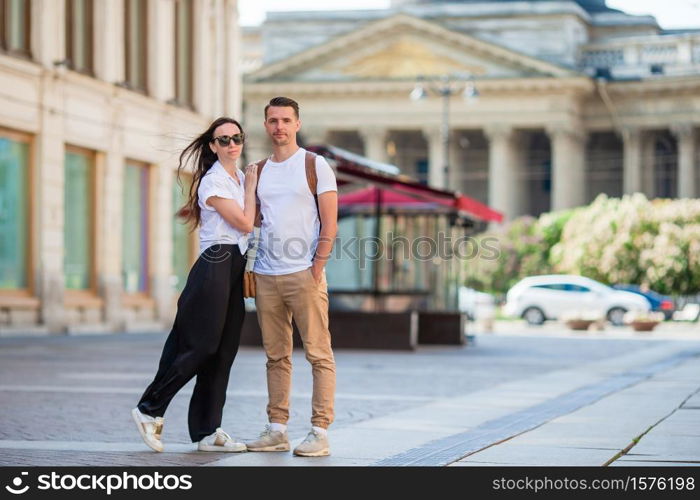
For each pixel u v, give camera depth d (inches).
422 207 1732.3
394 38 5196.9
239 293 515.5
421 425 633.0
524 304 3198.8
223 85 2518.5
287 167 508.4
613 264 3863.2
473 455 502.6
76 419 666.2
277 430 522.9
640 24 5669.3
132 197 2190.0
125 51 2172.7
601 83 5167.3
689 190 5162.4
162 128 2251.5
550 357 1428.4
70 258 1999.3
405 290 1770.4
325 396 509.0
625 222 3863.2
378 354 1430.9
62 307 1924.2
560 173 5132.9
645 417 660.1
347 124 5275.6
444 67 5177.2
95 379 965.8
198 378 522.3
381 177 1416.1
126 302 2133.4
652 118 5221.5
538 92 5132.9
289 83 5221.5
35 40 1866.4
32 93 1856.5
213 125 512.4
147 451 525.3
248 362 1216.8
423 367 1187.3
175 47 2352.4
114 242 2089.1
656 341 2048.5
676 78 5132.9
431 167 5231.3
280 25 5541.3
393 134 5546.3
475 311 3065.9
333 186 506.6
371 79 5201.8
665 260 3762.3
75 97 1968.5
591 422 633.6
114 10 2091.5
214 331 506.6
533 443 543.2
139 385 906.1
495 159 5177.2
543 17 5324.8
